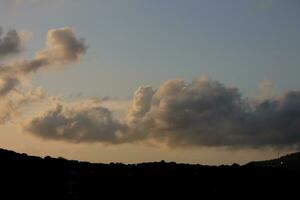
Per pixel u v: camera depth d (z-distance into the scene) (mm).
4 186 125125
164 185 141625
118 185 137875
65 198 126312
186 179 145875
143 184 140125
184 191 139250
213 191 141250
